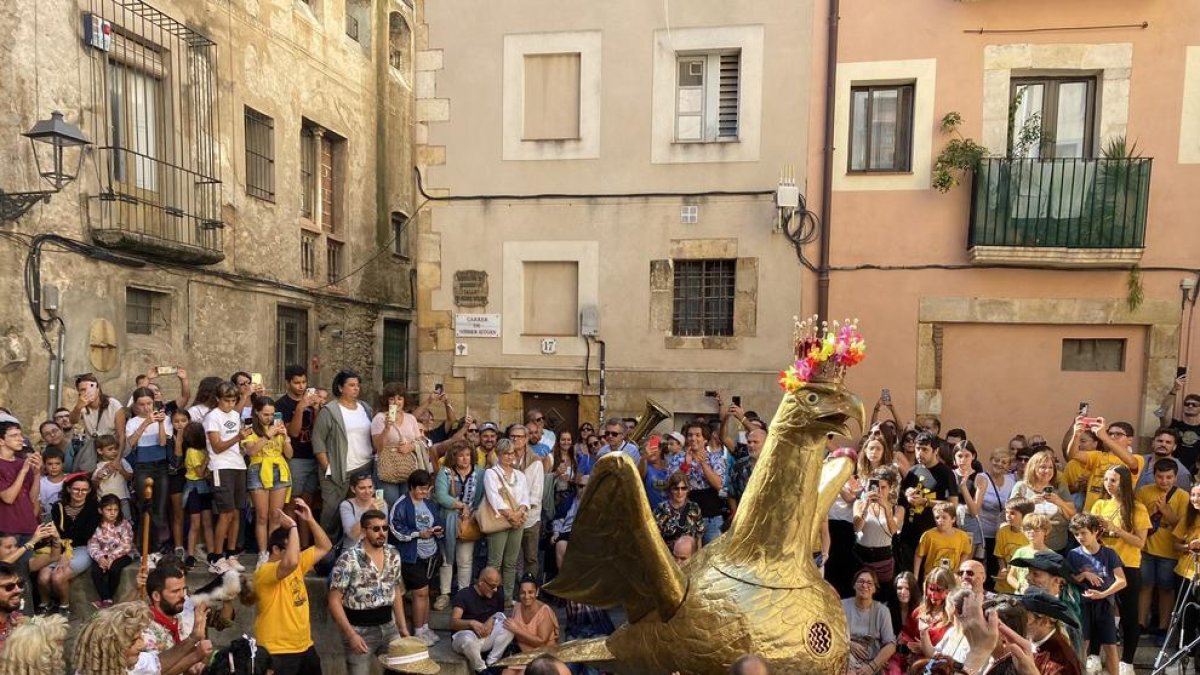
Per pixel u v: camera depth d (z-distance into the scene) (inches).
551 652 155.9
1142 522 216.8
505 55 395.9
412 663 173.2
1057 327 355.9
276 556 199.5
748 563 136.4
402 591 234.5
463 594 230.8
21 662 132.6
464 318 405.7
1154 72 341.1
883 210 364.2
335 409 248.5
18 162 289.3
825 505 148.0
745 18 371.9
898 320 363.9
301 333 479.5
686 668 134.9
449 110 402.9
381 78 572.1
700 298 389.1
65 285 307.6
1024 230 343.0
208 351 390.0
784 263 372.8
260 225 430.3
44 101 299.9
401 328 617.3
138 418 258.4
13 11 287.3
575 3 387.9
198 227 379.9
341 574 209.3
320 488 257.8
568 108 395.9
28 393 292.7
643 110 384.8
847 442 348.5
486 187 401.1
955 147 348.5
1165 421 340.5
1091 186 338.0
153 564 237.5
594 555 149.6
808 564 139.1
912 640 195.8
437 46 402.3
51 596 231.9
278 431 243.8
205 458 247.4
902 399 363.9
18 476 224.2
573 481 295.9
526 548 264.7
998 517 255.1
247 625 237.9
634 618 147.0
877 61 361.1
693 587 137.3
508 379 402.3
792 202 359.6
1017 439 291.4
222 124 399.5
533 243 397.4
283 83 452.1
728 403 378.9
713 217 379.6
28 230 292.4
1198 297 341.4
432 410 407.2
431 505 243.6
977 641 124.0
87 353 317.4
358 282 540.4
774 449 136.8
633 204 387.2
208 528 249.3
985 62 351.9
